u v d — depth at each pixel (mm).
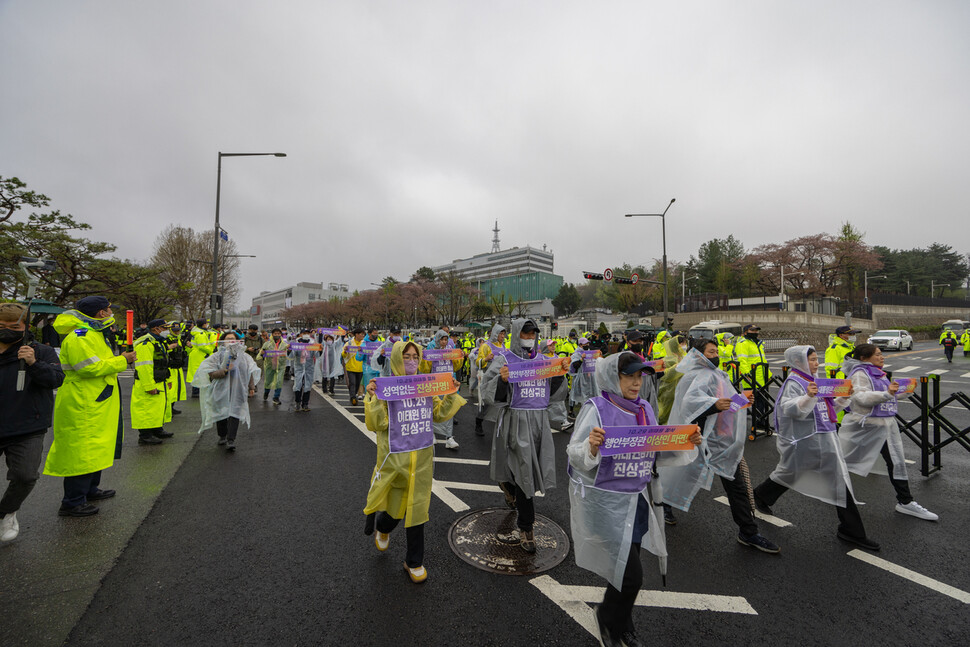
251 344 13305
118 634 2609
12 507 3678
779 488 4406
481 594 3080
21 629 2625
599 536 2547
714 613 2922
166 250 33562
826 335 35562
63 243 19844
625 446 2512
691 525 4266
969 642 2650
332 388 12898
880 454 5324
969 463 6152
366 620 2783
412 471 3219
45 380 3660
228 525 4090
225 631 2654
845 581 3303
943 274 69438
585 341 12391
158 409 6766
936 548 3791
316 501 4684
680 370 4105
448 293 61781
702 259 60469
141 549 3621
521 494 3691
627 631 2557
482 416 7863
